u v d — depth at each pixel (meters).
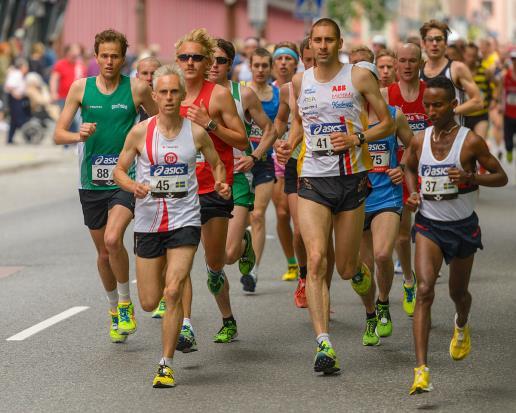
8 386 16.92
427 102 16.27
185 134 17.06
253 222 24.70
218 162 17.48
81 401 16.03
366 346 19.28
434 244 16.39
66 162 56.44
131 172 19.36
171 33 107.88
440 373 17.36
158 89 16.84
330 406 15.58
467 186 16.39
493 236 31.91
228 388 16.61
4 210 39.22
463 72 26.39
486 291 24.12
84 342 19.78
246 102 20.42
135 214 17.23
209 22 120.06
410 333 20.27
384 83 24.09
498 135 55.84
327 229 17.72
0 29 77.50
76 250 30.56
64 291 24.75
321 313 17.14
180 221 17.00
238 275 26.56
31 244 31.67
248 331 20.59
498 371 17.45
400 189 19.95
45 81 74.62
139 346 19.42
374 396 16.06
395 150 20.30
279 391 16.41
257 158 20.30
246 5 133.75
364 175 17.94
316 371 17.08
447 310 22.22
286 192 23.00
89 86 19.36
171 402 15.89
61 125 19.36
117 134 19.34
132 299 23.67
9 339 20.12
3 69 70.69
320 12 56.19
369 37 143.62
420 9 192.12
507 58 58.62
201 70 18.67
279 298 23.67
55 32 80.69
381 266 19.30
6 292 24.75
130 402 15.93
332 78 17.72
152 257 17.30
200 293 24.39
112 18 94.56
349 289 24.67
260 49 24.88
